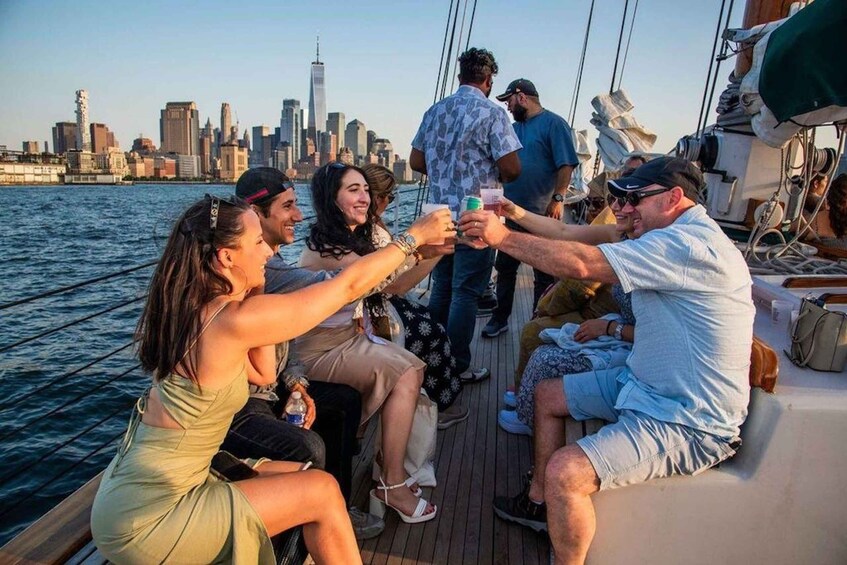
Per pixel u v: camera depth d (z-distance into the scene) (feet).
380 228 9.21
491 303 16.85
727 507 6.02
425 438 8.02
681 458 5.91
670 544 6.19
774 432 5.86
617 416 6.81
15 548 5.92
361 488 8.36
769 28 9.27
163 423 4.65
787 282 9.25
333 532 5.22
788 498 5.98
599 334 8.23
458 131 10.76
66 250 94.12
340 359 7.50
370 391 7.47
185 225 4.63
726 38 10.91
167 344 4.54
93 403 30.63
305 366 7.58
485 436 9.81
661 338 6.06
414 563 6.91
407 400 7.39
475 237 6.46
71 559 5.92
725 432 5.86
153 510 4.51
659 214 6.46
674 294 5.94
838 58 6.68
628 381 6.48
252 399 6.64
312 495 5.07
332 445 7.22
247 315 4.60
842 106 7.00
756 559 6.18
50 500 21.71
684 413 5.90
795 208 11.50
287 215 7.10
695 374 5.88
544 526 7.28
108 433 27.25
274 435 6.08
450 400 9.94
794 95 7.55
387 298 8.61
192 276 4.56
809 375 6.57
